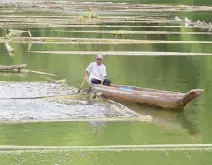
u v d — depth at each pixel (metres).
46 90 37.41
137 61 53.16
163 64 51.53
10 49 57.31
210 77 44.44
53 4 141.12
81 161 21.50
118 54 58.00
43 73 45.16
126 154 22.61
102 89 35.12
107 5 137.62
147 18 104.81
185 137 26.64
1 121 28.72
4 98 34.34
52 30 81.19
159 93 33.69
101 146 23.83
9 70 45.97
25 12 116.62
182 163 21.36
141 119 30.17
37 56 55.38
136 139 25.92
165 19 103.06
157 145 24.33
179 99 32.41
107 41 69.19
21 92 36.44
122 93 34.41
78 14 111.94
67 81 41.66
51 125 28.19
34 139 25.41
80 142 25.00
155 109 33.25
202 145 24.38
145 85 40.62
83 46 64.50
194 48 64.75
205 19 105.00
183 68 49.25
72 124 28.59
